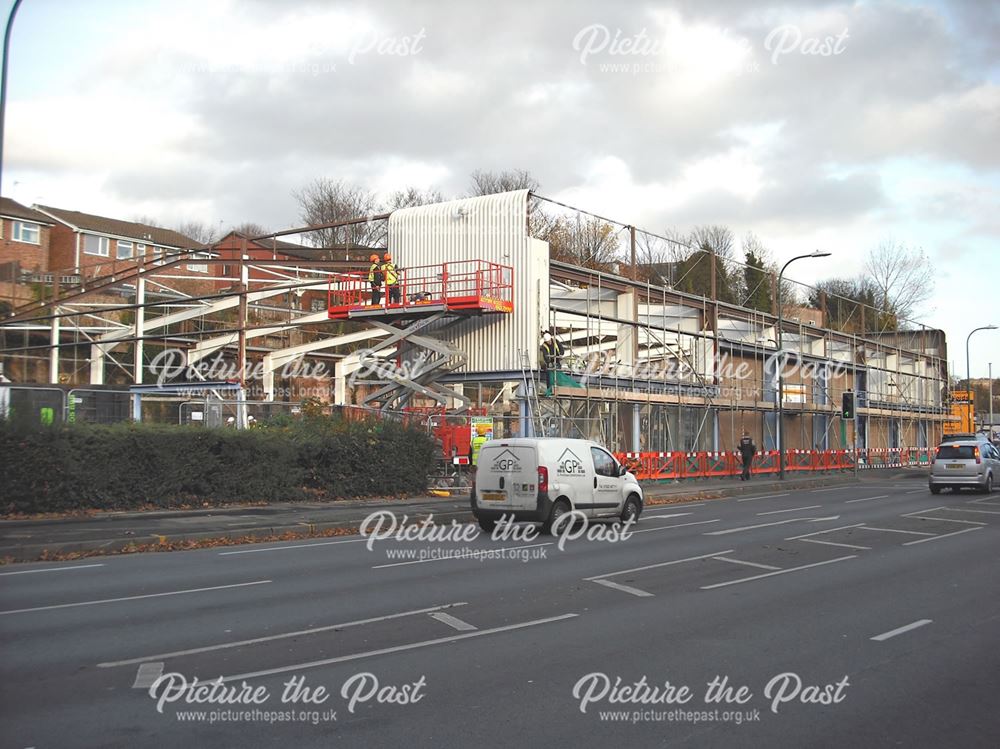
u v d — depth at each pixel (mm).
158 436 18703
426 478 24234
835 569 12469
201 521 16859
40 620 8781
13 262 40906
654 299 33688
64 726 5652
